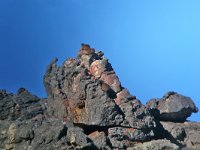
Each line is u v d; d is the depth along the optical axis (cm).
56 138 5675
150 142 6762
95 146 5769
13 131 5784
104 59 7388
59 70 7212
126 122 6800
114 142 6594
